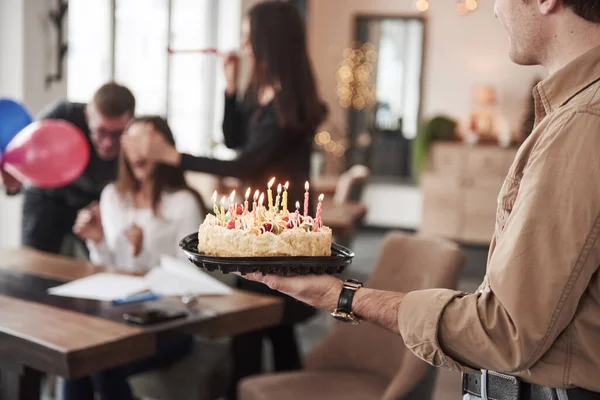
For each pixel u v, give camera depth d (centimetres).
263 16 263
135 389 285
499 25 854
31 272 259
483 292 107
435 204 828
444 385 372
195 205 287
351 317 116
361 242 829
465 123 874
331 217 446
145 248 283
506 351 101
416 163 852
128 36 577
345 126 905
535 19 109
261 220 132
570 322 103
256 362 265
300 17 268
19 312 209
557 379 104
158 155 269
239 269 116
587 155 98
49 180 252
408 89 888
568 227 98
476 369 110
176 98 671
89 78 529
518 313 99
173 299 231
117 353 188
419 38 876
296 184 277
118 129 305
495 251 105
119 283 244
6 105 275
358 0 885
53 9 432
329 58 900
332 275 121
